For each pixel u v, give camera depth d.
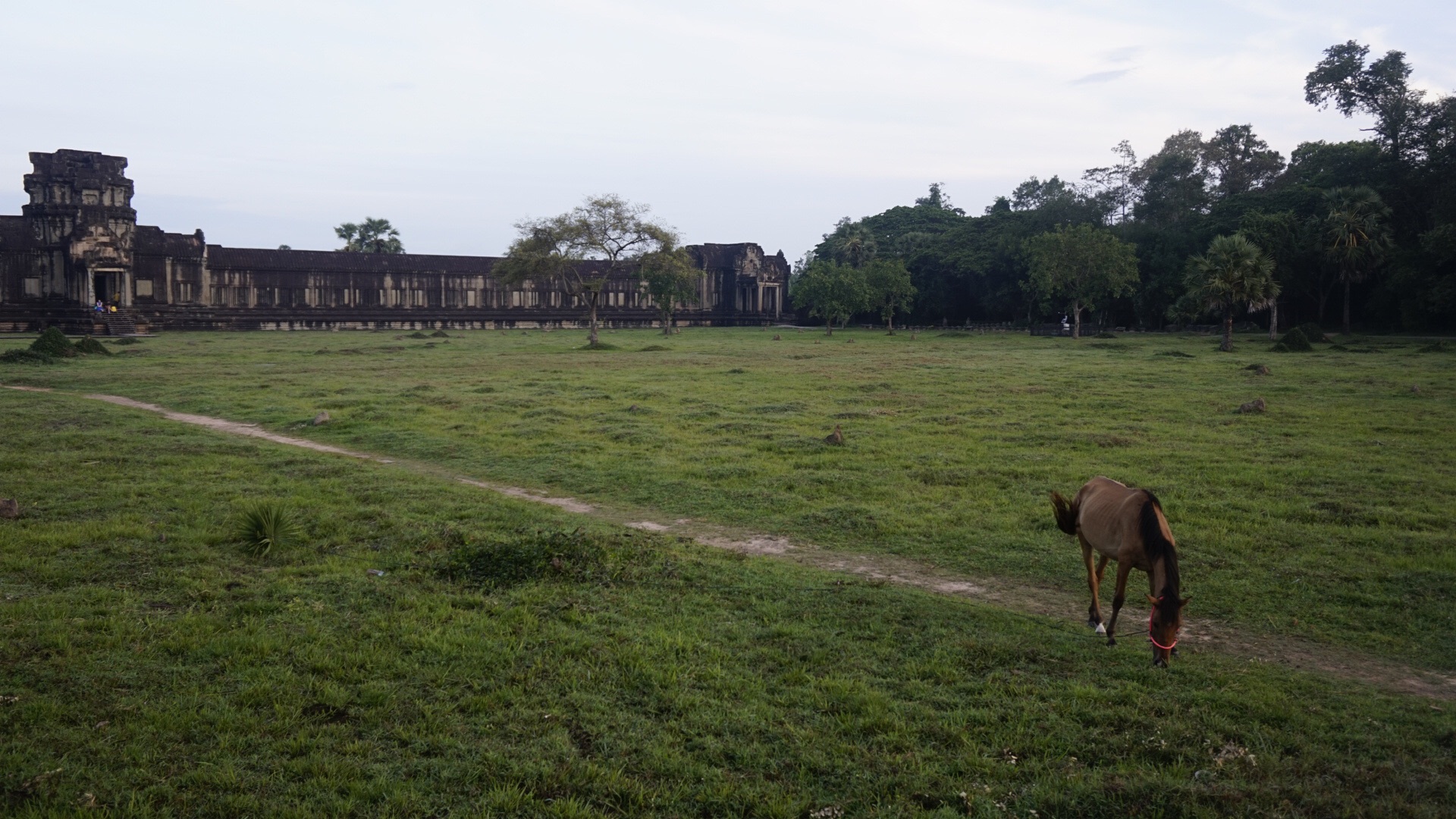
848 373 39.59
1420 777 6.29
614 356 52.28
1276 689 7.74
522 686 7.58
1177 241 81.06
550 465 18.30
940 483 16.45
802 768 6.36
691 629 8.96
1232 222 77.00
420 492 15.18
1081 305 75.00
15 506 13.01
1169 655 8.10
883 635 8.96
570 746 6.60
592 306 59.66
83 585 9.99
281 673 7.68
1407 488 15.32
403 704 7.22
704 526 13.89
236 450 18.81
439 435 21.75
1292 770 6.39
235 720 6.84
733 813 5.85
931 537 12.88
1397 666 8.48
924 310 103.31
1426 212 67.19
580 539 11.52
